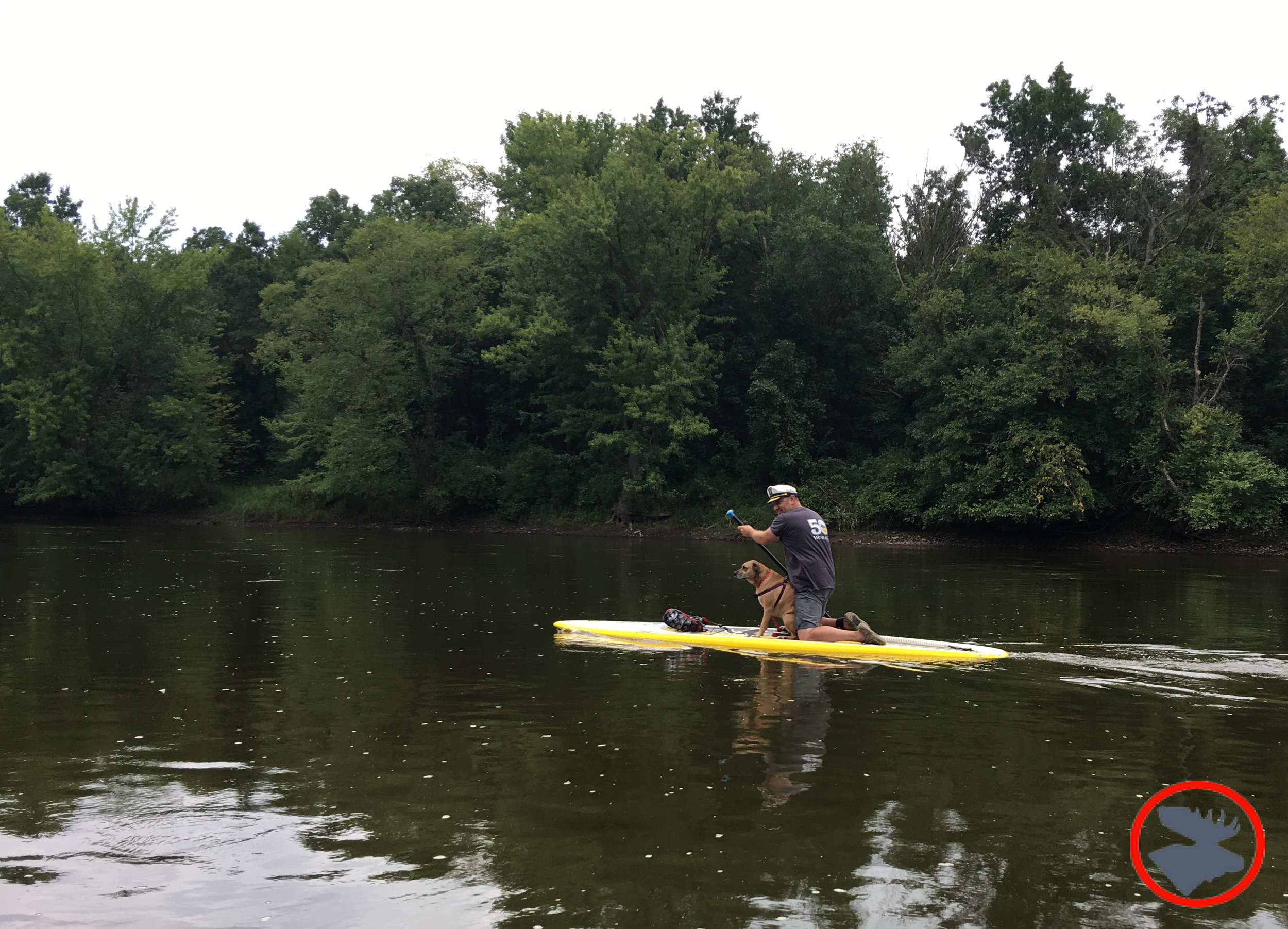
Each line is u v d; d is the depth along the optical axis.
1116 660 9.42
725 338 38.75
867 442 38.03
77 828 4.79
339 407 37.44
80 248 38.16
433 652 9.66
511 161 44.50
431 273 36.31
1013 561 23.19
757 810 5.04
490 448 40.28
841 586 16.48
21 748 6.17
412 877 4.22
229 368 42.91
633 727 6.73
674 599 14.22
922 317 34.12
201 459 39.59
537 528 35.84
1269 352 30.22
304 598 14.03
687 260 35.44
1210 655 9.69
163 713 7.09
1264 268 29.61
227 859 4.41
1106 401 29.69
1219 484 27.16
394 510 37.94
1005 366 30.77
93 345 39.38
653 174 35.00
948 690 7.99
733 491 36.06
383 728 6.68
